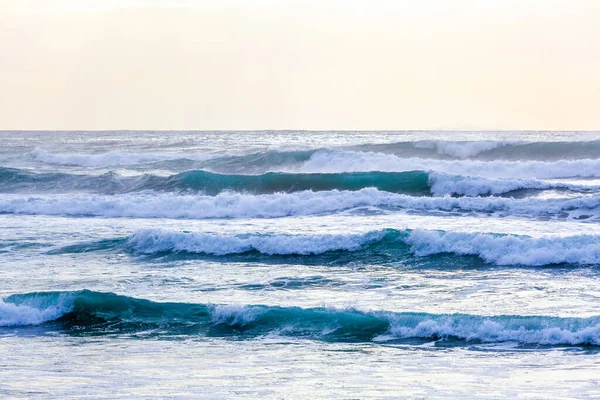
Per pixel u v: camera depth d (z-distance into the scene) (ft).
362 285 130.31
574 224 182.29
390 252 155.12
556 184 233.14
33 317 113.70
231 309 111.24
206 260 153.89
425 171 249.55
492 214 197.57
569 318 100.17
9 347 100.01
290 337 104.27
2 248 164.45
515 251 147.13
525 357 92.02
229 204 211.82
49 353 96.53
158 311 114.42
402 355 94.22
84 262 151.74
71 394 77.36
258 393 77.87
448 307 113.09
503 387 79.46
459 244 152.46
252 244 159.94
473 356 92.99
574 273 136.36
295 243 158.40
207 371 87.20
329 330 106.42
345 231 175.22
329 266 147.23
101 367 89.15
